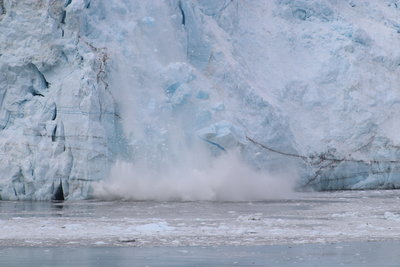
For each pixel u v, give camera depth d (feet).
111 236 304.50
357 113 613.93
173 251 273.54
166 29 538.88
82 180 471.21
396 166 604.49
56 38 490.49
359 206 441.27
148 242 291.58
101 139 473.67
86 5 499.10
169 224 343.05
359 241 297.12
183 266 246.47
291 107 609.42
